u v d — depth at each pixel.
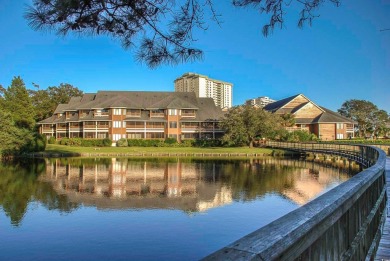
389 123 80.75
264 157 47.56
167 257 10.30
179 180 26.06
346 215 3.27
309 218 2.09
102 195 20.09
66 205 17.34
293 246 1.86
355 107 81.12
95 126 62.94
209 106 68.19
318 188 22.47
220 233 12.59
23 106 63.03
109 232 12.70
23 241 11.70
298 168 33.97
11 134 44.00
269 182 25.05
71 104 70.00
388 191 8.49
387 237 5.38
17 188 22.17
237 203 17.88
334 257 2.75
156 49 4.91
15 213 15.57
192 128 64.06
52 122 69.38
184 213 15.65
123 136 62.41
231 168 34.03
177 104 63.84
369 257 4.04
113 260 10.06
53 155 47.88
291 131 61.50
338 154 34.53
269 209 16.48
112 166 35.47
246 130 54.72
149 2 4.61
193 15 4.80
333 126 63.84
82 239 11.90
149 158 46.16
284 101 72.06
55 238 12.02
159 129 63.66
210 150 53.72
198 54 4.98
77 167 34.41
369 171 5.12
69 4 4.01
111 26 4.59
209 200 18.62
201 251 10.81
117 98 64.31
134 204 17.66
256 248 1.56
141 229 13.09
